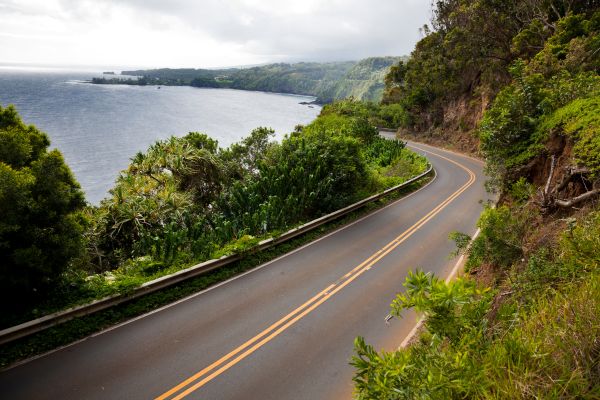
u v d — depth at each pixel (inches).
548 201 335.0
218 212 727.1
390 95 3014.3
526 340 130.9
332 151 838.5
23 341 312.2
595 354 112.7
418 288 143.6
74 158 4315.9
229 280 466.9
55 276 353.1
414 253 561.3
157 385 276.7
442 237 633.0
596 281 141.6
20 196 305.1
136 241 639.1
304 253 562.6
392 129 2805.1
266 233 591.8
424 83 2194.9
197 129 6540.4
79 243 363.9
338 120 1943.9
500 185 485.4
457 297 133.8
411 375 124.0
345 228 689.0
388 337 349.1
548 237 288.4
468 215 764.0
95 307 358.6
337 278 474.0
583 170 315.9
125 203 673.6
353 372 298.0
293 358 314.5
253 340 338.0
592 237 197.8
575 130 376.8
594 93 443.2
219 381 284.4
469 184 1075.9
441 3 2165.4
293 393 274.4
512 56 1464.1
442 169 1330.0
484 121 507.2
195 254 499.5
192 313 384.2
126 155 4635.8
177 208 722.2
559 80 577.0
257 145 1021.8
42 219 330.0
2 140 337.4
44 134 417.1
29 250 309.9
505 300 228.5
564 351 116.3
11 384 271.9
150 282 402.6
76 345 323.0
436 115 2142.0
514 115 476.4
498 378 115.6
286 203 680.4
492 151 491.8
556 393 100.5
